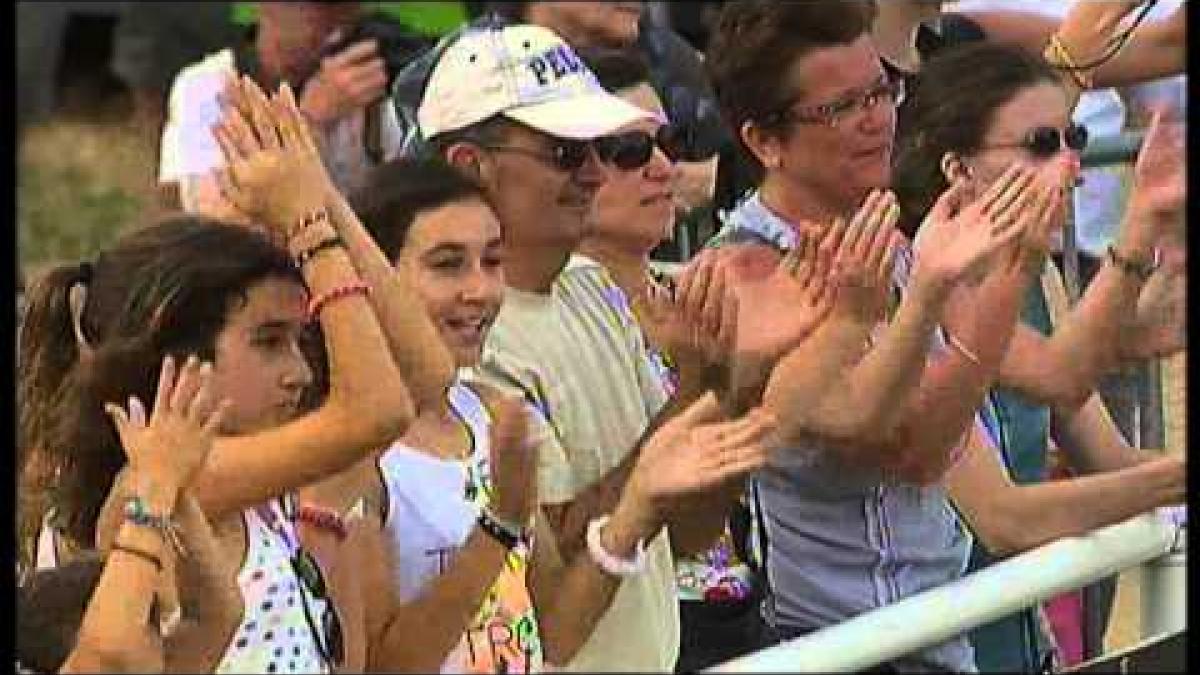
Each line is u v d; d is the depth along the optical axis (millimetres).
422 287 12617
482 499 12305
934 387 12789
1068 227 14094
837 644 10031
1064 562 11461
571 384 12945
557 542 12367
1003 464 13156
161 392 10992
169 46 23031
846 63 13695
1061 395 13453
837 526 12734
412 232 12656
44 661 11148
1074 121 14359
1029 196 13281
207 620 10992
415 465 12227
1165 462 12625
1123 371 13555
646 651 11898
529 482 12094
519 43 13875
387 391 11344
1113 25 14867
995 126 13836
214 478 11133
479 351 12805
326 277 11531
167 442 10883
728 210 14625
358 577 11844
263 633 11195
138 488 10789
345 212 12078
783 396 12625
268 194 11836
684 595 12609
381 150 18188
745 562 12734
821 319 12781
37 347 11820
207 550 10930
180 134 16812
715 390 12820
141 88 22688
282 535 11500
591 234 13695
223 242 11547
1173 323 13492
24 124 22688
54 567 11594
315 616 11469
